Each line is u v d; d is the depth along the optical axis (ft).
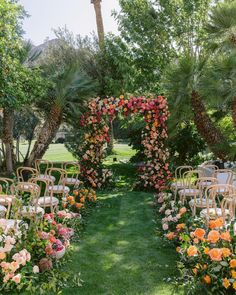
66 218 16.60
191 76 30.27
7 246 11.63
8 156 37.60
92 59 44.04
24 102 27.99
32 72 28.07
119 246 16.02
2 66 22.88
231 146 31.01
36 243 12.80
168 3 45.29
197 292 11.47
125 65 42.78
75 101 34.91
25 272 11.64
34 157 34.60
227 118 36.76
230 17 30.83
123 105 29.94
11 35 23.21
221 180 23.89
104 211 22.59
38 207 16.25
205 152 41.19
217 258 10.95
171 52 46.01
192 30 45.85
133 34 45.60
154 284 12.19
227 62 28.91
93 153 30.42
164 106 29.63
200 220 14.48
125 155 56.39
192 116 33.24
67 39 44.98
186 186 23.13
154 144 29.81
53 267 13.23
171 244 15.61
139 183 29.96
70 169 39.83
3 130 37.42
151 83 45.32
